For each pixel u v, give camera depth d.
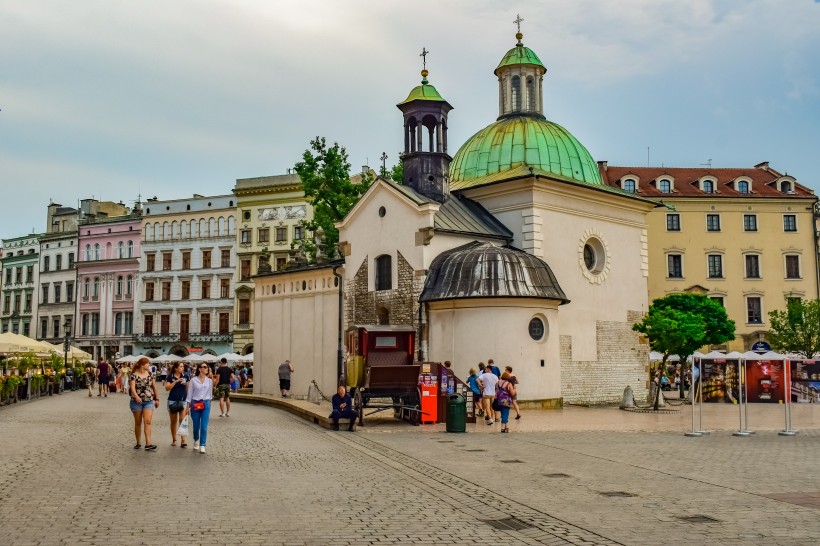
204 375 18.20
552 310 33.62
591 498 12.73
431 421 27.09
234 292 82.56
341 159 49.72
